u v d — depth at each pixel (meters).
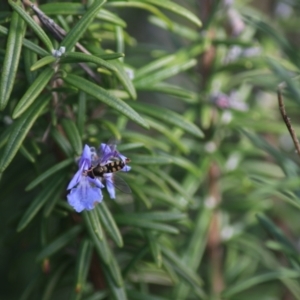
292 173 0.41
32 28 0.33
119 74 0.35
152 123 0.39
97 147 0.37
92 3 0.35
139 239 0.39
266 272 0.42
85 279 0.38
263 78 0.44
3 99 0.33
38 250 0.40
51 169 0.35
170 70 0.39
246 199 0.44
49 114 0.37
